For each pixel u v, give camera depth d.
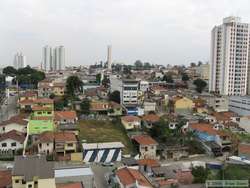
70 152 84.31
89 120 114.62
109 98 142.75
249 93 185.25
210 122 114.44
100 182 68.94
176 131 102.75
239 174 72.12
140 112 122.75
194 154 91.00
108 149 82.75
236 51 173.62
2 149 81.19
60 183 59.25
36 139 88.50
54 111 113.88
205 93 174.38
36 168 53.16
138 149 89.56
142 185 58.41
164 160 85.62
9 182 56.44
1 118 113.06
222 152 93.12
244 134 106.88
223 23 177.38
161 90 171.12
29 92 151.00
